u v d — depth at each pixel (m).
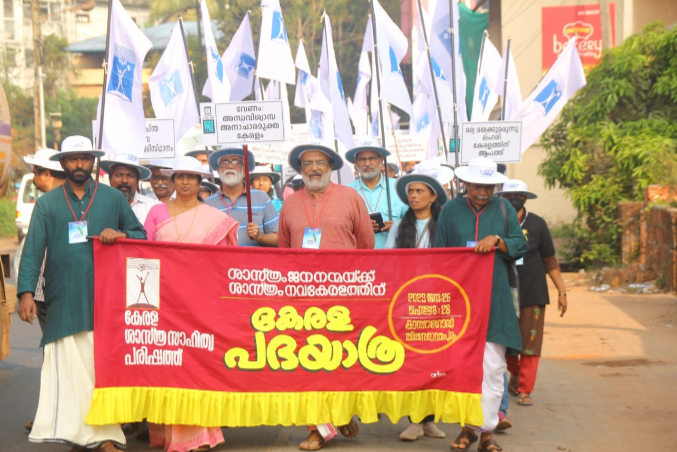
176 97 10.68
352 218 6.96
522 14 27.59
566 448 6.51
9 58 55.38
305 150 6.98
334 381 6.36
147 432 6.94
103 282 6.16
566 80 10.20
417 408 6.36
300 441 6.79
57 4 68.25
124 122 8.16
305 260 6.35
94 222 6.23
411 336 6.37
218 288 6.30
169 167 8.89
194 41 49.84
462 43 30.97
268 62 9.76
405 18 45.97
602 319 12.60
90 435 6.07
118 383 6.17
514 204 8.17
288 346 6.34
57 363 6.12
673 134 18.11
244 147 7.39
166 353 6.25
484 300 6.30
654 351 10.24
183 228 6.62
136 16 62.72
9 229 36.12
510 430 7.08
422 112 14.41
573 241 20.34
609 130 18.17
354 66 46.16
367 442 6.75
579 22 26.22
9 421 7.70
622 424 7.18
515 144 8.23
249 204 7.39
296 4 45.25
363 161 8.78
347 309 6.38
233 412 6.27
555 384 8.83
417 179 7.11
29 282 6.05
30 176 25.08
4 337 8.06
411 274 6.38
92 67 67.50
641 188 17.44
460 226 6.51
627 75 18.66
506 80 10.68
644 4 25.66
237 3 45.56
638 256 17.02
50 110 51.84
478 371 6.27
